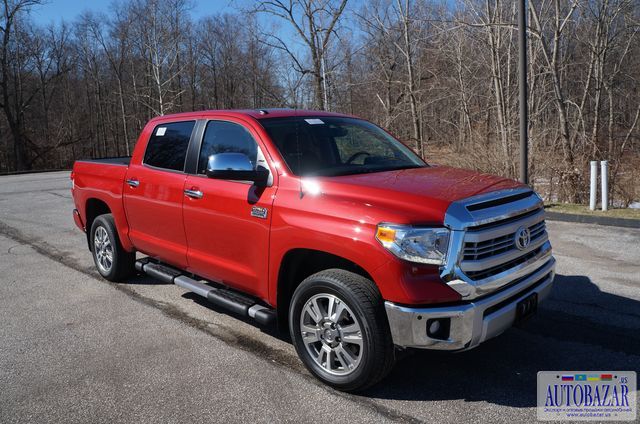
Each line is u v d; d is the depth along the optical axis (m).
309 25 16.47
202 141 4.58
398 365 3.81
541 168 12.20
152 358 4.01
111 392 3.51
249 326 4.67
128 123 58.75
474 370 3.71
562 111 12.91
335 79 17.72
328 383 3.50
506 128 13.57
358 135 4.58
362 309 3.18
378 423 3.07
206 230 4.35
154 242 5.06
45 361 3.99
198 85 53.31
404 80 19.77
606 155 12.16
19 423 3.17
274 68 19.39
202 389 3.52
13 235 8.98
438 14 18.33
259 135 4.07
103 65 57.84
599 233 7.93
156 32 35.56
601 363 3.77
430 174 3.87
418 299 3.00
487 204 3.26
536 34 13.03
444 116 19.44
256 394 3.44
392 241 3.05
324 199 3.47
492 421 3.07
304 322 3.61
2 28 43.91
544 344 4.09
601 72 18.67
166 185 4.77
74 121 55.91
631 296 5.09
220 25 48.91
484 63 16.41
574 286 5.43
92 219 6.32
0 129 51.53
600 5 17.48
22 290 5.82
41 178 22.56
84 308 5.19
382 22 19.72
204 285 4.56
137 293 5.65
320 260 3.76
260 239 3.84
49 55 52.91
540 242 3.64
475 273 3.10
